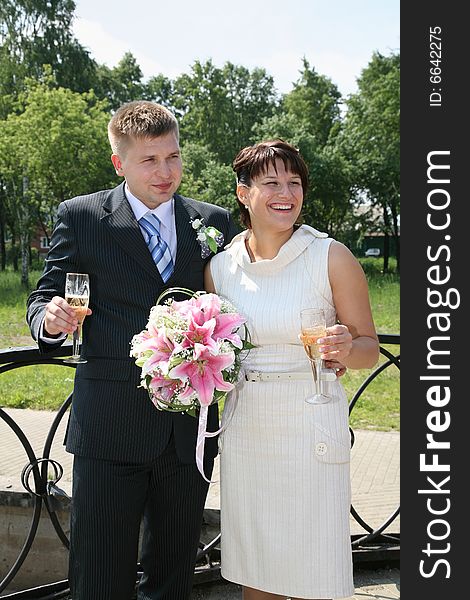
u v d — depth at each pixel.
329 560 2.41
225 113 43.59
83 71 33.00
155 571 2.67
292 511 2.43
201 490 2.63
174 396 2.32
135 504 2.52
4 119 30.30
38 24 31.64
